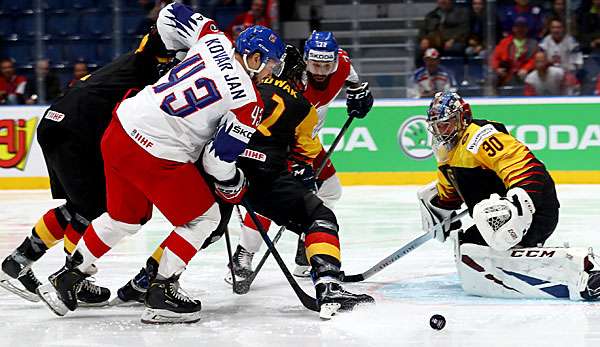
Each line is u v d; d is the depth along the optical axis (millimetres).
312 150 12062
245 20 26359
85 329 10023
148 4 26750
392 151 25062
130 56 11367
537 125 24859
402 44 26859
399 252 12031
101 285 12531
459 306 10750
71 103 11008
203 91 9711
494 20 25406
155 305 10117
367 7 27547
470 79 25562
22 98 26172
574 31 25109
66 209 11242
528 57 25234
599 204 20344
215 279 12922
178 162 9906
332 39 12562
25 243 11195
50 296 10383
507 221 10422
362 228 17594
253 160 10836
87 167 10977
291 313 10695
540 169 10945
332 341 9258
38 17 26359
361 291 11781
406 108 25000
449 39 25625
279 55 10297
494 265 10977
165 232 17469
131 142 9852
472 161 11117
